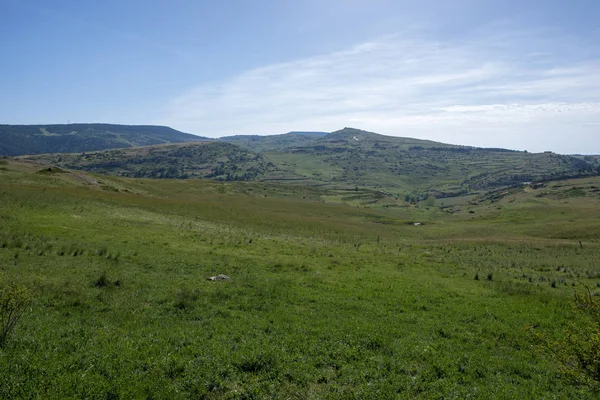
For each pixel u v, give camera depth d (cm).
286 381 1105
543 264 4166
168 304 1722
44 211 4000
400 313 1895
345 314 1805
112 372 1021
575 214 11669
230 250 3412
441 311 1970
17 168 7894
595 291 2697
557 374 1293
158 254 2819
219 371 1105
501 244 6225
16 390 878
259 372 1136
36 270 2020
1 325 1204
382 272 3002
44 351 1095
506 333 1694
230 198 11294
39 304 1527
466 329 1728
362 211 13125
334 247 4516
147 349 1190
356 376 1166
